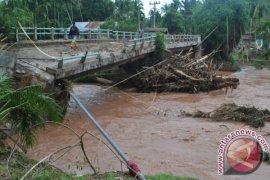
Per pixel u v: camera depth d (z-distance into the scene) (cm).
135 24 5403
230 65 4684
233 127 1625
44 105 804
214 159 1216
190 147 1343
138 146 1342
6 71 1163
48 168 784
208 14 4941
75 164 1080
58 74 1470
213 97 2411
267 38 6100
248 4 5556
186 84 2556
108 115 1830
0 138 893
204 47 5016
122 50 2334
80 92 2511
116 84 2583
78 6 5231
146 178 859
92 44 2902
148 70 2633
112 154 1221
